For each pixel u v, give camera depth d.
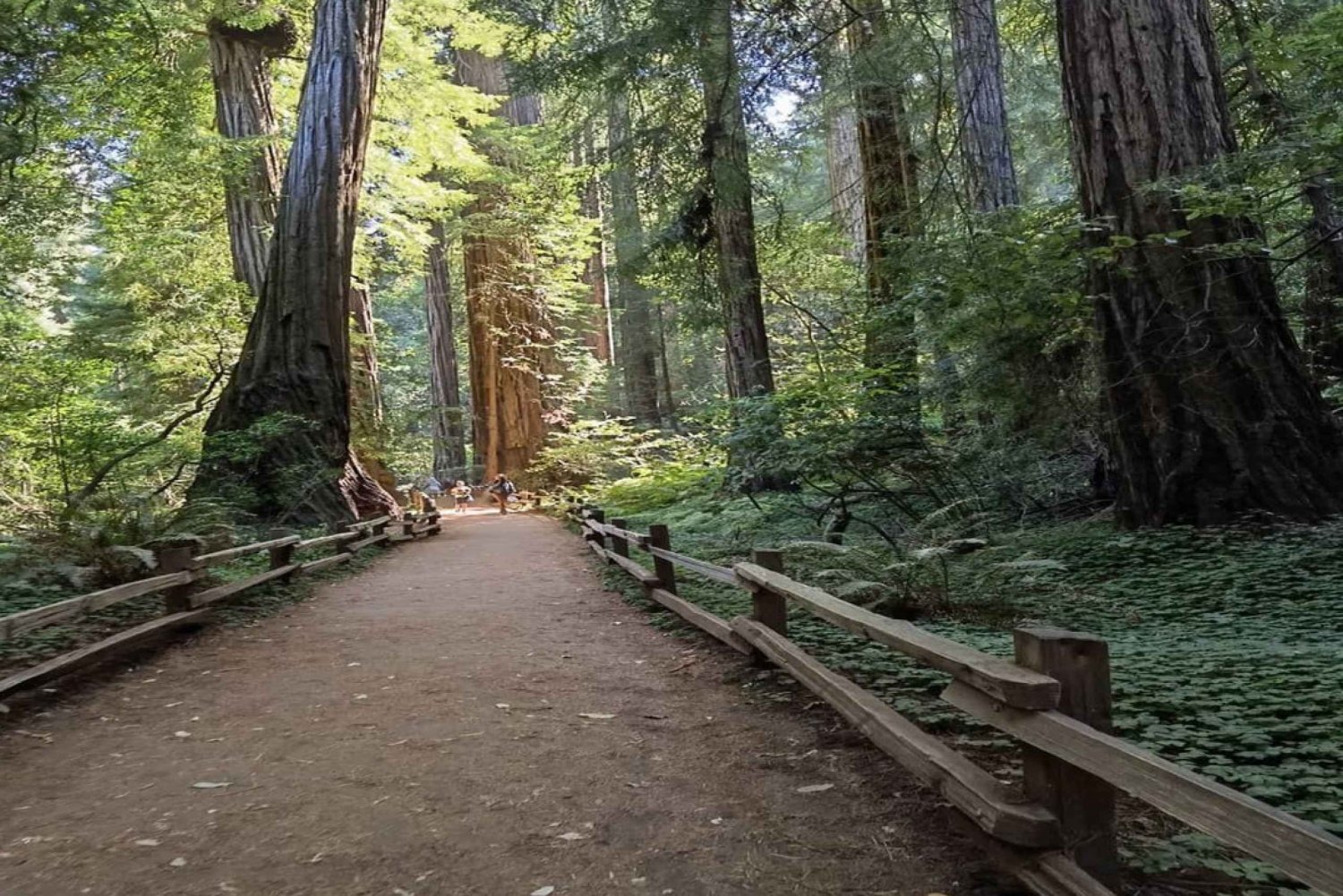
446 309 41.34
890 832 3.34
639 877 3.09
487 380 33.44
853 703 4.05
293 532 14.95
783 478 11.91
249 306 19.56
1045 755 2.74
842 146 24.98
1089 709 2.67
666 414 38.09
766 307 25.92
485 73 34.28
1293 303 13.28
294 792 3.98
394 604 9.61
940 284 9.84
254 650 7.16
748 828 3.45
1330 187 9.40
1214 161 8.77
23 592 8.66
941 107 14.58
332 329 17.42
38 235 16.41
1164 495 9.35
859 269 18.00
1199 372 9.23
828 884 2.97
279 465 16.03
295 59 22.88
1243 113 12.25
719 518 15.88
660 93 15.29
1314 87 9.59
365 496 19.06
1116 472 9.96
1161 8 9.43
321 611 9.12
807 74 14.12
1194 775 2.07
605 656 6.71
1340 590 7.15
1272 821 1.82
